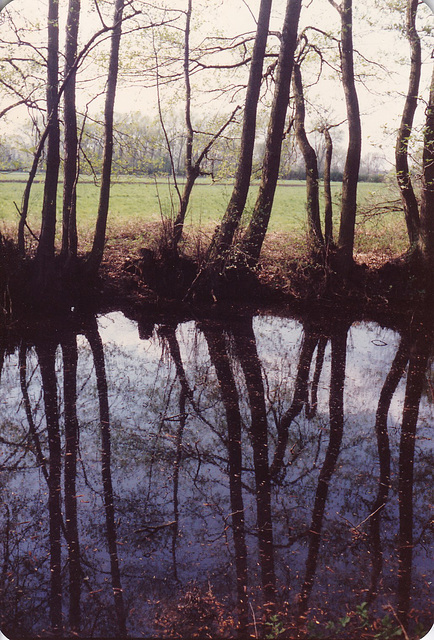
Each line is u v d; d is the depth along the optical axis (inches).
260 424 318.0
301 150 623.5
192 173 614.2
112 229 738.2
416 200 632.4
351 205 606.5
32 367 396.2
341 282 614.2
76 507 232.8
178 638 163.9
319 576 192.7
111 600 179.3
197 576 191.9
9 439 292.7
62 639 163.9
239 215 590.2
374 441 299.0
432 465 274.4
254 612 175.5
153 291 593.6
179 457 278.2
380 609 176.9
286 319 550.3
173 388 367.9
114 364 407.8
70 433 300.7
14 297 510.3
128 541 211.0
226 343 470.0
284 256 640.4
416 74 582.6
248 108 576.1
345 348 464.4
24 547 206.7
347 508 236.1
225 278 599.2
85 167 591.8
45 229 522.6
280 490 249.8
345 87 595.8
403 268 617.9
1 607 176.2
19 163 531.8
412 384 384.5
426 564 199.8
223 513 230.8
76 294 569.3
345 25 582.2
